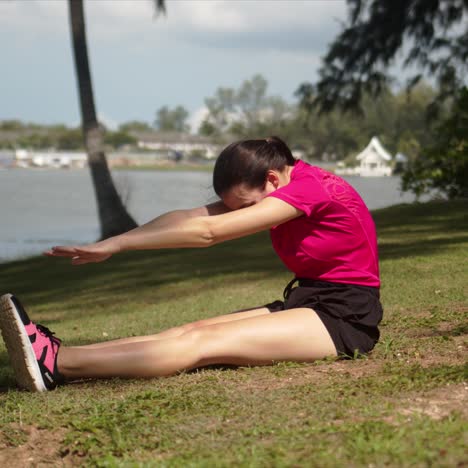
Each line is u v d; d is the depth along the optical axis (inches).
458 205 485.4
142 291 331.3
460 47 719.7
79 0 721.6
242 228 124.0
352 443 84.0
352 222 130.3
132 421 104.0
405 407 97.2
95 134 725.3
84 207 1238.3
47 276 442.9
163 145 5260.8
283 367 128.0
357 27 735.1
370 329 133.2
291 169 134.7
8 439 103.2
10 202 1373.0
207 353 128.2
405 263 297.4
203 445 92.0
